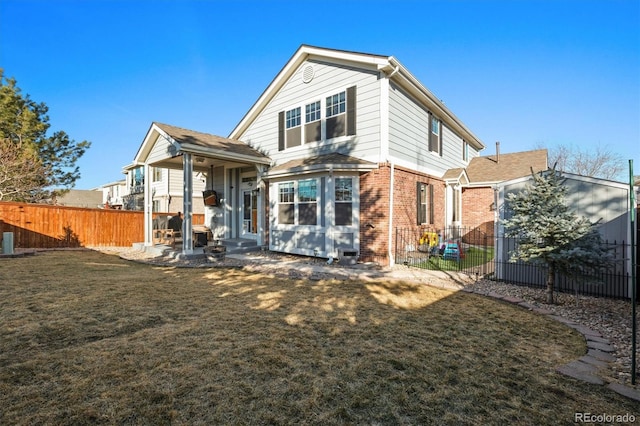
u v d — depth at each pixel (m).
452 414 2.38
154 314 4.62
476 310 5.10
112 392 2.56
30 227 12.94
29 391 2.56
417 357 3.34
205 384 2.71
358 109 9.84
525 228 5.66
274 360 3.19
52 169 17.64
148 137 11.51
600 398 2.62
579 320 4.66
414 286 6.71
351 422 2.26
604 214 5.94
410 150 10.70
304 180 10.25
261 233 11.85
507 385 2.81
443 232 13.15
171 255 10.36
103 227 14.96
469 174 15.79
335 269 8.49
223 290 6.17
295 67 11.36
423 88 10.61
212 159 11.76
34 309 4.73
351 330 4.10
